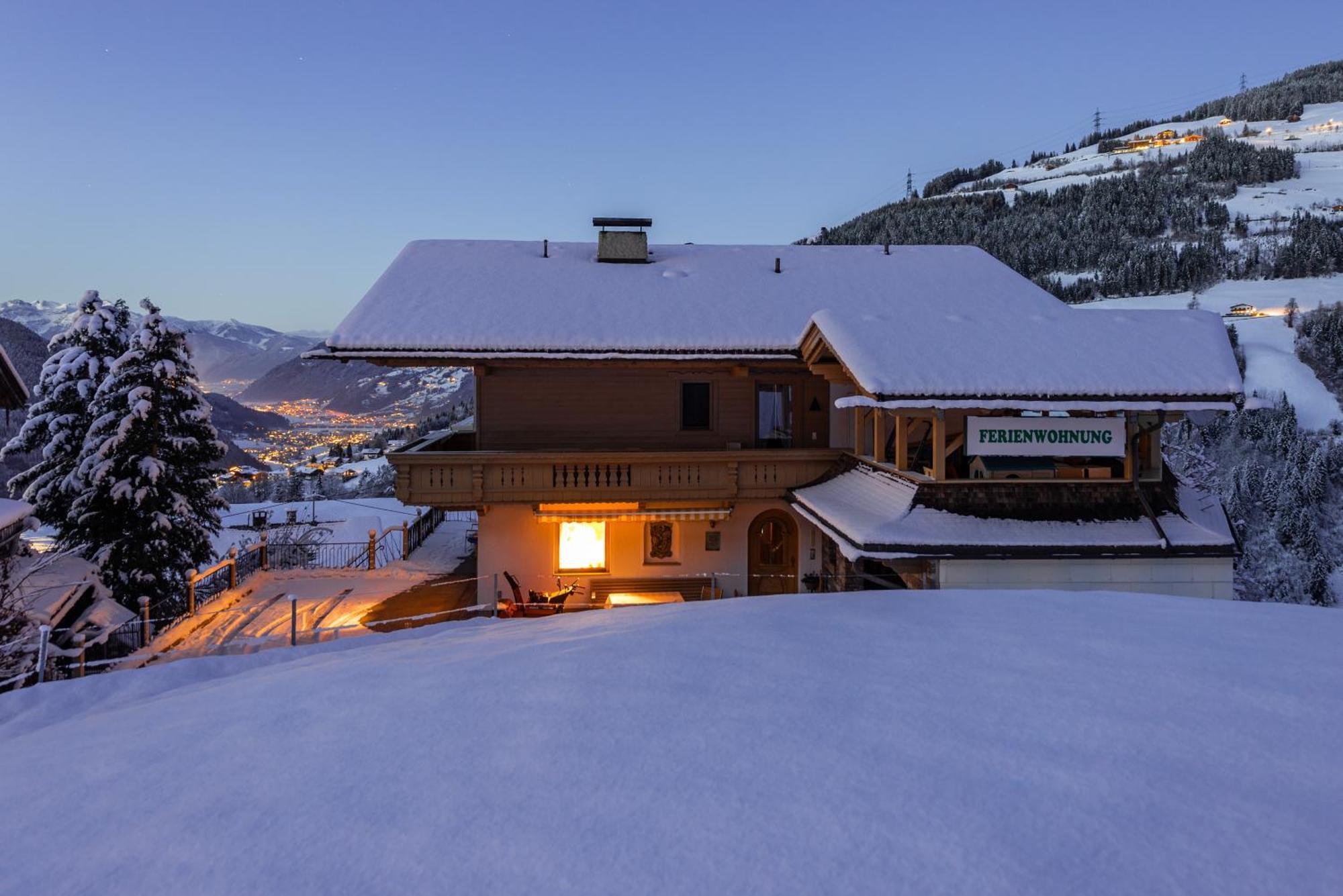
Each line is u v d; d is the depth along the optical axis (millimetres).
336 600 19828
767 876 3012
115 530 19969
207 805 3840
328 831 3496
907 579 15711
